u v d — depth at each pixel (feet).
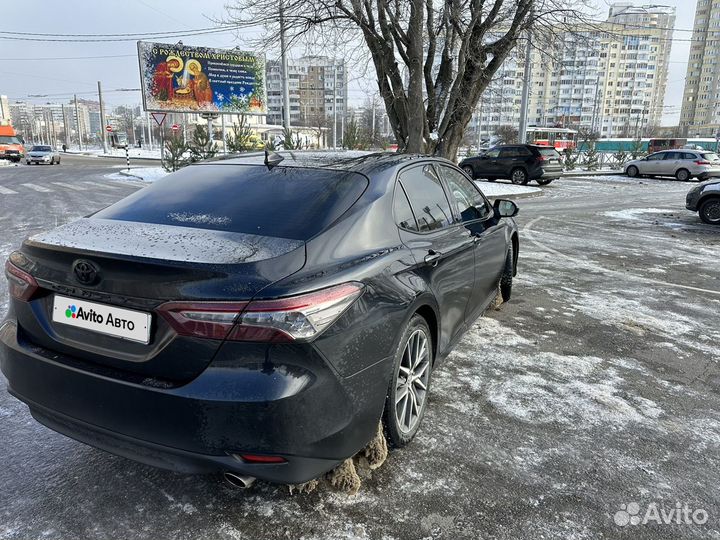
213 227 7.59
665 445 9.50
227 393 6.16
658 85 336.08
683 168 81.15
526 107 82.02
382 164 9.80
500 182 72.38
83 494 7.98
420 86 42.32
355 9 43.34
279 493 8.04
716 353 13.82
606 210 45.42
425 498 7.96
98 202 43.47
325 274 6.88
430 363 9.78
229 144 78.02
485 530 7.32
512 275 17.48
